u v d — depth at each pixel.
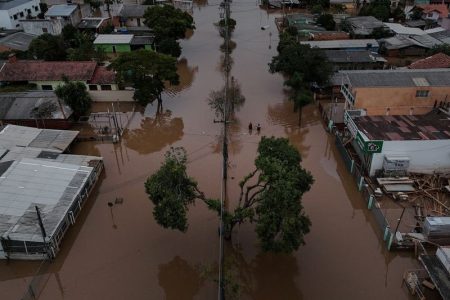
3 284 32.59
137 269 33.72
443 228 35.09
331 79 62.50
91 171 42.25
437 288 28.62
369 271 33.47
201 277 32.69
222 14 112.00
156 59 57.44
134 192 42.84
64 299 31.27
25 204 36.81
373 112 51.19
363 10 98.56
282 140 35.41
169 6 83.69
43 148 46.19
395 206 40.50
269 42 90.88
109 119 55.84
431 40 79.12
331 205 41.19
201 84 69.50
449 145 42.62
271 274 33.25
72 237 36.97
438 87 49.78
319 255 35.00
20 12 91.12
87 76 61.66
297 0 115.88
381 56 76.75
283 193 29.03
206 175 45.28
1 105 54.28
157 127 56.34
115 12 105.12
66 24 85.56
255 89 67.31
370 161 43.88
